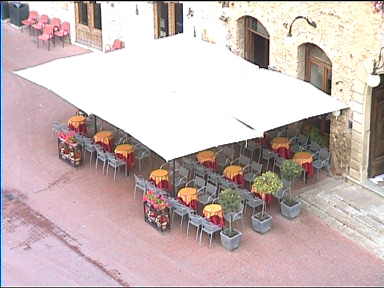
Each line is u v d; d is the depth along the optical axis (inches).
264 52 1048.8
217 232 837.8
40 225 863.1
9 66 1274.6
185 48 973.2
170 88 896.9
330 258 805.9
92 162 987.3
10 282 772.0
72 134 980.6
